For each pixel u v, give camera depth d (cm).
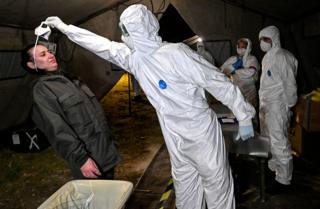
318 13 391
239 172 295
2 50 403
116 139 456
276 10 484
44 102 164
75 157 164
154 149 405
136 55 161
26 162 392
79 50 567
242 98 164
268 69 265
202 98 170
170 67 157
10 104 450
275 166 279
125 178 323
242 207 247
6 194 308
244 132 168
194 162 171
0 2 313
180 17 629
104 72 591
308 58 473
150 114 596
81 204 141
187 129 165
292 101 263
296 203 249
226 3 553
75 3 416
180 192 187
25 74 472
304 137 321
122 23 157
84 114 176
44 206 125
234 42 567
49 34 173
